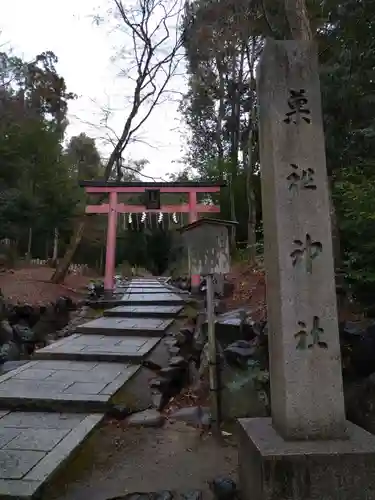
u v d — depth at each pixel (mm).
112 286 13039
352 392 4035
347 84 5715
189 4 13500
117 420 4480
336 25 6086
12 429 4031
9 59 17469
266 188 3100
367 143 5281
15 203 15047
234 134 16672
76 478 3316
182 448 3898
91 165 28484
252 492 2684
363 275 4062
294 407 2701
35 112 20734
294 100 3000
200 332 6457
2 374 5988
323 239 2873
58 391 4867
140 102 14586
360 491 2459
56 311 11617
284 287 2814
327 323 2793
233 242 14273
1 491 2867
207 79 16469
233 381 4781
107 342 7422
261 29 10539
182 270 24062
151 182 13344
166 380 5488
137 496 2988
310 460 2461
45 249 24109
